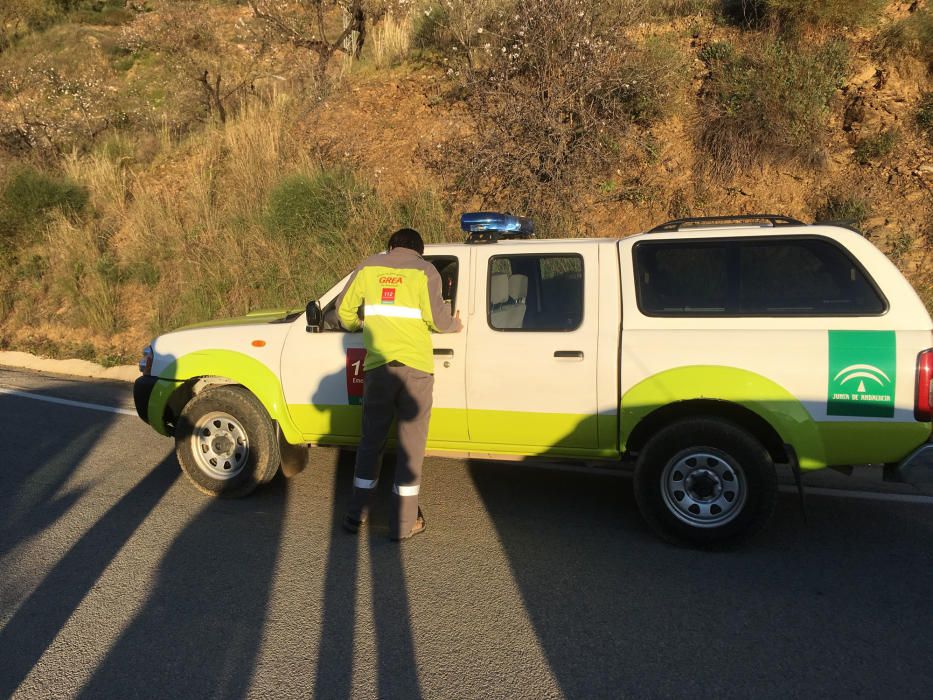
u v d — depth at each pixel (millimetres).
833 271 4105
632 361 4277
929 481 3873
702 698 2955
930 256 7805
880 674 3092
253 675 3154
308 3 14531
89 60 21516
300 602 3760
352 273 4938
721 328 4195
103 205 12609
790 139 9031
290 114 12750
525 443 4582
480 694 3008
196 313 10141
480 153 10055
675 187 9352
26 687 3086
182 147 14078
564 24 9984
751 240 4262
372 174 10852
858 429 3932
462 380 4598
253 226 10656
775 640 3357
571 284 4539
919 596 3738
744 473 4109
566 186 9602
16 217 12242
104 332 10586
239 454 5141
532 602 3738
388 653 3305
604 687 3041
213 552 4352
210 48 15898
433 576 4031
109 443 6555
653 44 10414
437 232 9688
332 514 4922
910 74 9367
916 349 3852
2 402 8094
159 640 3424
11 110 16906
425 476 5645
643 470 4281
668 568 4086
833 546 4348
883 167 8695
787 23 10297
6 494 5332
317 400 4934
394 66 13508
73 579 4023
